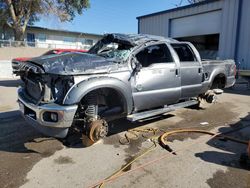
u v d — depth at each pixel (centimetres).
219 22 1313
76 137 430
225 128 502
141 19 1797
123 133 465
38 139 429
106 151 384
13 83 1188
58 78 344
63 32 3042
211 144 414
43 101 346
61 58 383
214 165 339
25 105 373
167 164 342
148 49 471
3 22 2542
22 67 377
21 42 2306
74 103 338
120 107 415
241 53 1202
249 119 569
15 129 480
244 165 337
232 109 669
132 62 418
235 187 288
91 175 312
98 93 380
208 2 1348
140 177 308
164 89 471
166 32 1619
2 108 651
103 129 377
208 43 1692
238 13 1195
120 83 390
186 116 591
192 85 545
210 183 295
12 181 297
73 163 344
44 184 292
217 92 667
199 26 1432
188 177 308
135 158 359
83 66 360
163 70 465
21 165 337
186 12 1479
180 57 548
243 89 1052
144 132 471
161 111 475
